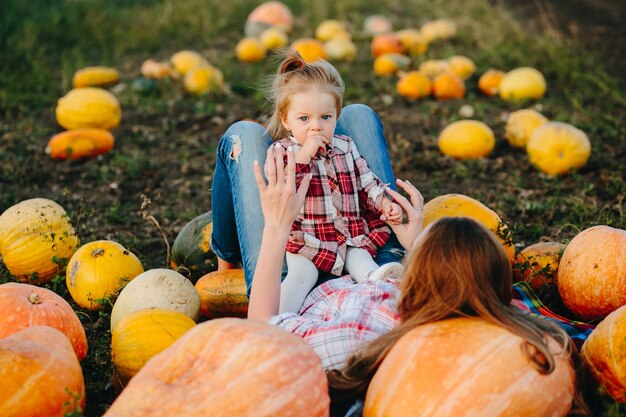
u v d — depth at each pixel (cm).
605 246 387
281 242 323
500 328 269
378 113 884
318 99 365
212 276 437
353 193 380
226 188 425
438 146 763
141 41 1271
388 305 314
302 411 249
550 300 434
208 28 1364
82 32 1288
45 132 817
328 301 339
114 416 248
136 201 646
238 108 918
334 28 1290
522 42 1170
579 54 1105
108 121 806
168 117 885
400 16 1476
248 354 253
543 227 567
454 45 1235
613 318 309
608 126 800
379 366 284
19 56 1109
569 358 285
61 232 475
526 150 743
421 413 256
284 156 379
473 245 275
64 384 292
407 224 379
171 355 265
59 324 360
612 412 292
